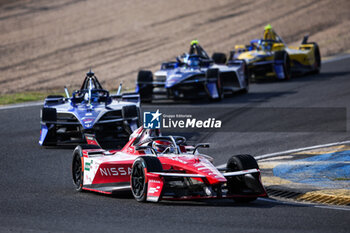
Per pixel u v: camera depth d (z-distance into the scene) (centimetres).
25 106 7850
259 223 2623
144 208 3008
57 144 5475
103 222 2658
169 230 2484
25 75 11875
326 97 7931
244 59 9056
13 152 5038
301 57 10344
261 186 3131
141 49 15025
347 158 4431
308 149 4928
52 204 3156
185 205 3102
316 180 3803
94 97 5706
